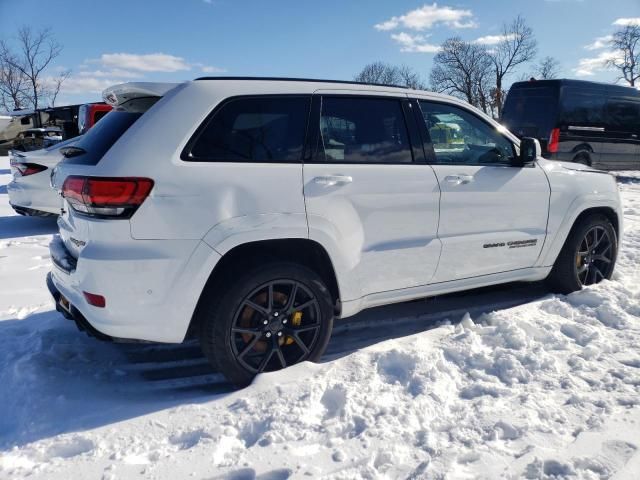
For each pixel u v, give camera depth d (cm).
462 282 389
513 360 319
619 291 437
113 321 281
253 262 306
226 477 228
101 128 326
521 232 409
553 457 231
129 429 266
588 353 331
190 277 287
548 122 1150
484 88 4869
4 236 779
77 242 303
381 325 420
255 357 315
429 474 222
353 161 337
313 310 326
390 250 347
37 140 1817
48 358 347
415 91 375
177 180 283
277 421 263
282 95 321
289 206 307
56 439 257
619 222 483
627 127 1239
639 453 232
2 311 450
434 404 279
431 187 359
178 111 296
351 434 256
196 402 291
